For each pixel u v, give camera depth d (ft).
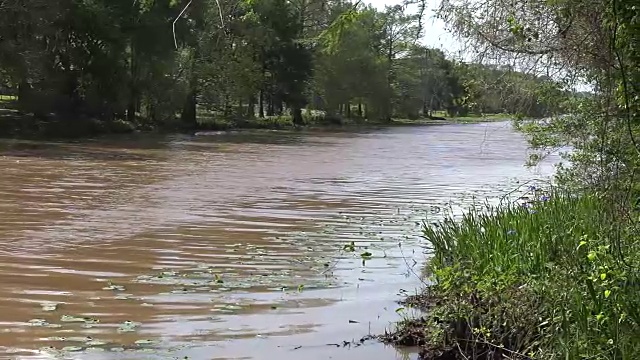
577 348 15.74
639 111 16.85
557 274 19.93
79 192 56.75
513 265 22.57
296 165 84.07
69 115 127.13
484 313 20.33
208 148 108.78
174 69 143.95
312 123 200.85
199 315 24.12
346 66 200.13
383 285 28.37
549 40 22.50
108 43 129.59
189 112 156.97
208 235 39.22
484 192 60.70
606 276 17.06
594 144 26.43
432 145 127.34
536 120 29.22
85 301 25.77
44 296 26.45
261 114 194.80
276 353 20.42
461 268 24.12
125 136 128.88
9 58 111.34
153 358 19.84
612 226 18.52
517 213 30.86
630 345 15.35
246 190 59.77
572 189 30.99
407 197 57.16
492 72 28.45
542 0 21.62
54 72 122.83
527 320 18.95
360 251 35.19
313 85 200.95
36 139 111.04
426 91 231.09
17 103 125.18
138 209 48.32
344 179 69.87
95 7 124.16
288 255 34.22
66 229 40.47
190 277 29.60
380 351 20.62
